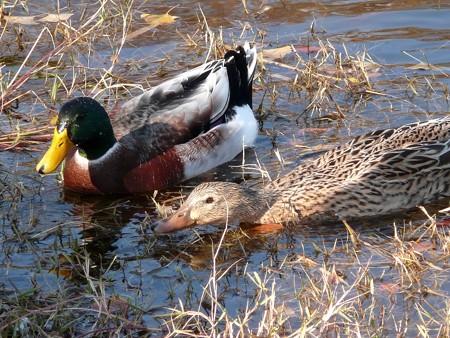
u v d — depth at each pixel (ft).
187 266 36.04
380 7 59.00
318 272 34.65
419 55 53.26
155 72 53.26
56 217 40.86
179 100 46.06
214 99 46.09
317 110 48.93
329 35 55.98
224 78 46.68
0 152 46.16
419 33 55.57
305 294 32.83
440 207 40.32
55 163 42.29
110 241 38.42
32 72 49.39
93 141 42.83
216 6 60.23
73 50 55.42
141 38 56.95
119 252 37.42
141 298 33.65
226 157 46.55
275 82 52.21
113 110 46.68
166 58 54.60
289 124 48.19
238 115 47.03
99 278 35.17
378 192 40.01
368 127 46.91
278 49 53.88
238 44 55.26
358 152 41.75
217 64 47.80
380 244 36.78
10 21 57.52
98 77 52.85
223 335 30.07
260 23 57.93
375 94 49.96
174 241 38.19
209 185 39.19
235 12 59.41
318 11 59.00
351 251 36.32
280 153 45.60
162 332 31.30
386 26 56.59
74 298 32.83
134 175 43.73
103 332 31.35
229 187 39.19
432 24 56.49
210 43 53.72
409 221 39.11
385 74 51.65
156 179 44.14
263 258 36.40
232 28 57.41
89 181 43.19
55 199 42.73
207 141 45.55
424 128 42.27
